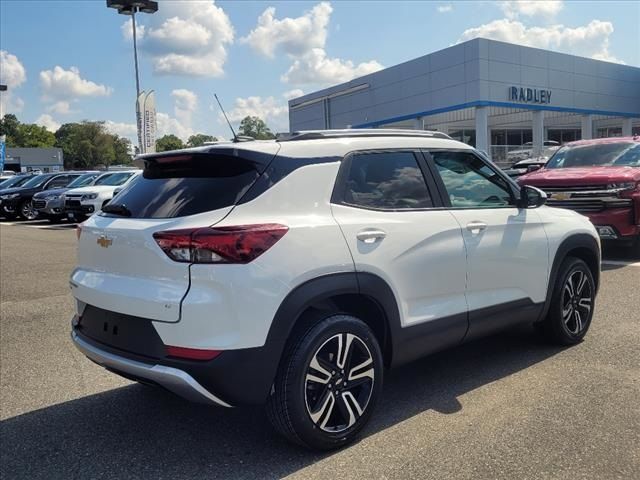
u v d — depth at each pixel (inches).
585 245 206.7
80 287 144.9
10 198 926.4
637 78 1487.5
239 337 119.1
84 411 164.4
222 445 141.3
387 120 1422.2
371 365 139.6
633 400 156.5
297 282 125.0
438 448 134.3
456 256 159.0
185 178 138.6
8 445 144.5
